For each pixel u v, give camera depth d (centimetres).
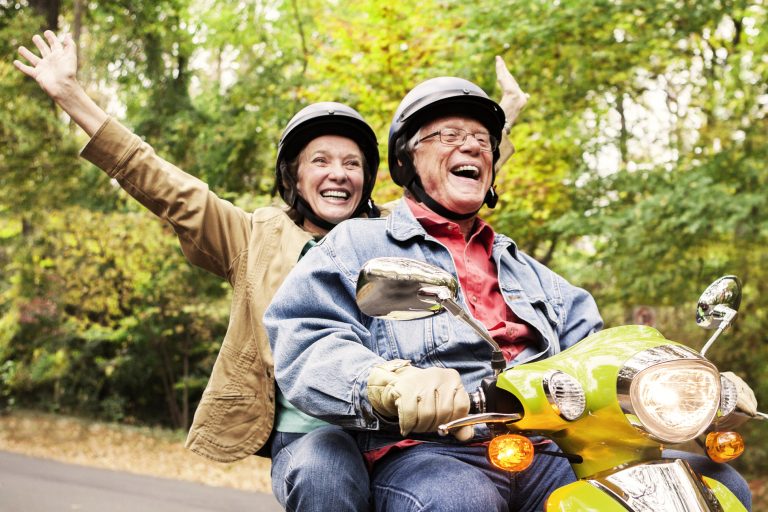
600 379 174
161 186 333
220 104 1557
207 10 1464
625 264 971
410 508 194
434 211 249
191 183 336
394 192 856
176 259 1571
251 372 308
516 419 178
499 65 391
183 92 1822
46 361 1692
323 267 225
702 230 899
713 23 968
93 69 1881
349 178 353
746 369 1155
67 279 1593
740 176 942
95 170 1645
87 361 1814
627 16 938
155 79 1797
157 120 1745
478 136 248
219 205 337
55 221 1566
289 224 333
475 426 213
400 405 172
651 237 926
